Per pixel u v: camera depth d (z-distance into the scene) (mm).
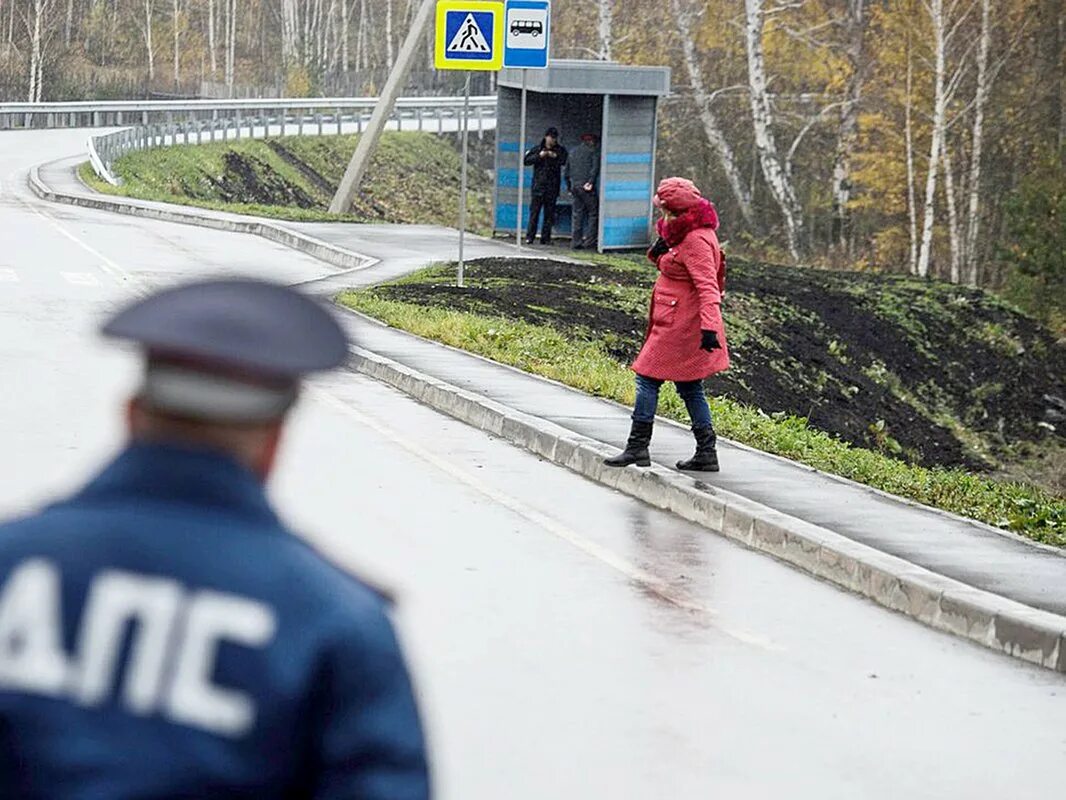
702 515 30703
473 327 53938
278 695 6379
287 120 197500
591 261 83625
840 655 22438
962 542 28406
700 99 176250
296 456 34500
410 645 21625
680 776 17469
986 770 18156
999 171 176250
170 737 6266
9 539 6531
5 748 6293
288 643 6438
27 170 127938
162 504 6594
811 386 67938
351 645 6492
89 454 33594
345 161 190625
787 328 75188
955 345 83688
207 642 6371
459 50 63969
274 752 6383
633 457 33500
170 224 97000
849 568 26375
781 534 28266
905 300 86500
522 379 45656
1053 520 34344
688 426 40312
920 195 175875
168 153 156250
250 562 6516
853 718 19719
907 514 30734
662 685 20562
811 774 17734
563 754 17922
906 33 169375
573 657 21531
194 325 6516
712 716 19484
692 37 191750
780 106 188375
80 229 88562
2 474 31391
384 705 6531
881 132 177625
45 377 42656
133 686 6309
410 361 47594
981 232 176375
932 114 170875
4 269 67812
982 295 91938
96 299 59875
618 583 25656
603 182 89562
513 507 31000
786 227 175125
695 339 32875
